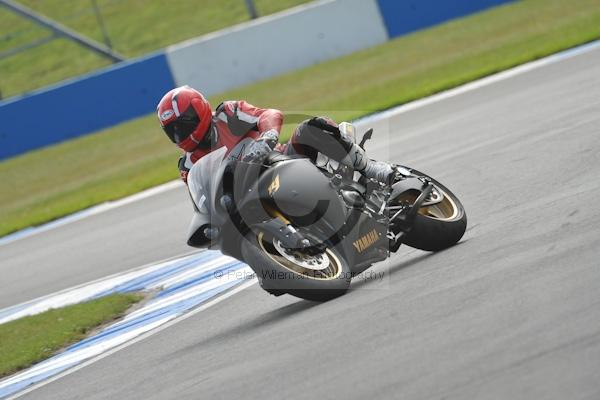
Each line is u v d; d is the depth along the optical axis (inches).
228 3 3914.9
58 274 1473.9
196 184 806.5
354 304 758.5
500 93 1860.2
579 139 1219.2
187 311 994.1
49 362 979.3
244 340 768.3
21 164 2933.1
